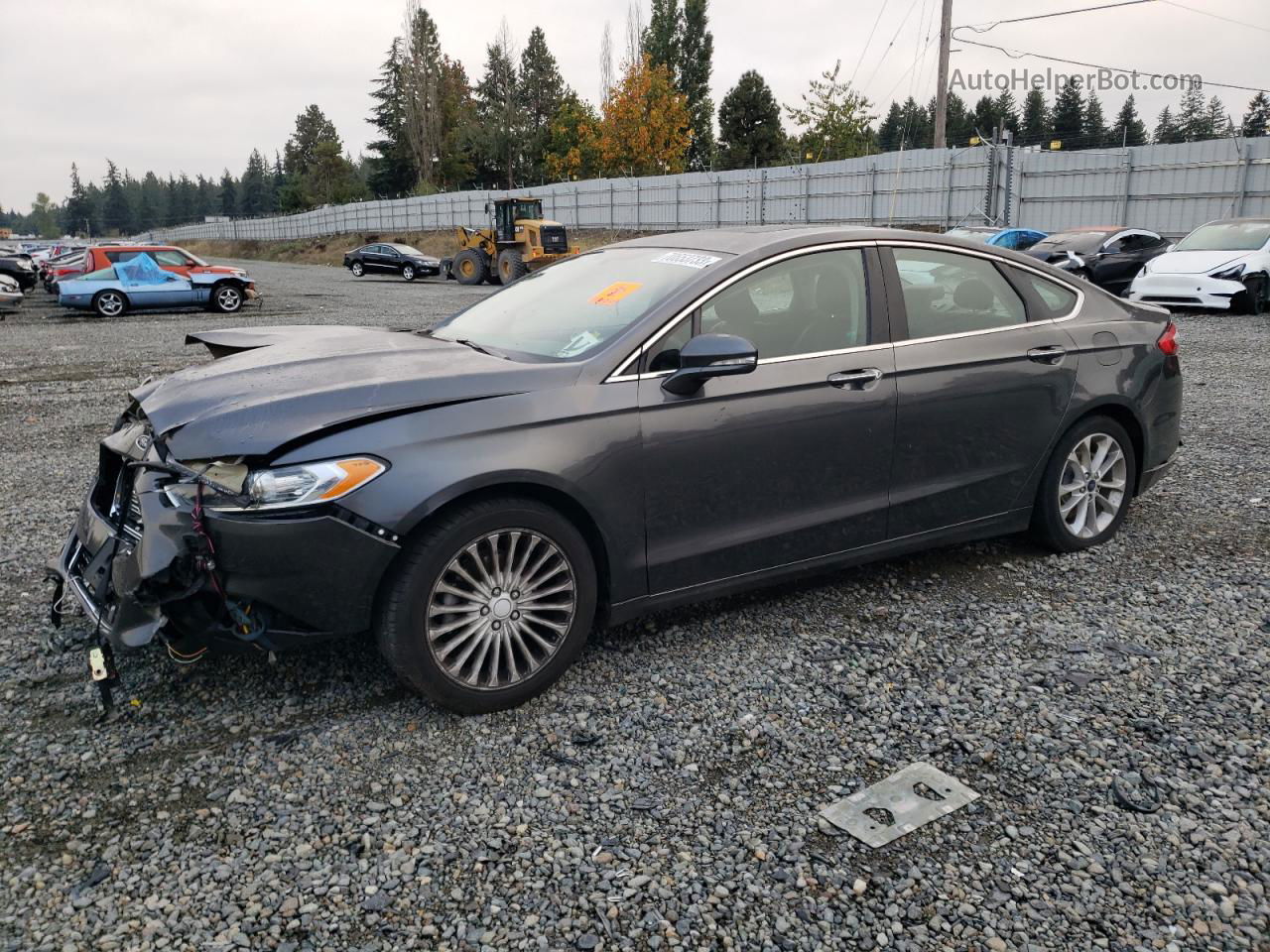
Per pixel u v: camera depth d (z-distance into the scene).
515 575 3.19
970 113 90.06
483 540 3.10
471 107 89.31
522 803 2.72
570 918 2.27
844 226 4.06
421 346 3.74
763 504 3.65
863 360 3.81
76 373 11.32
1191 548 4.72
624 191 44.84
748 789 2.78
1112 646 3.66
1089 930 2.21
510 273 29.48
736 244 3.83
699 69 66.75
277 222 81.94
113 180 189.12
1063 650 3.64
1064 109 95.31
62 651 3.67
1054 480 4.45
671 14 65.44
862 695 3.32
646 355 3.39
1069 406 4.38
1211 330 13.47
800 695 3.32
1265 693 3.29
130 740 3.05
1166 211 26.72
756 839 2.55
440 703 3.13
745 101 62.94
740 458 3.54
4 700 3.30
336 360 3.44
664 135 53.00
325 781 2.83
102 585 3.11
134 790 2.79
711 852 2.51
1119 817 2.62
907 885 2.37
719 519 3.56
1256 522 5.11
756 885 2.38
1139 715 3.15
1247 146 24.69
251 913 2.29
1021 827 2.59
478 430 3.05
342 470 2.86
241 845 2.54
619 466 3.29
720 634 3.82
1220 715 3.15
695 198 41.34
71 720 3.18
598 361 3.32
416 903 2.33
